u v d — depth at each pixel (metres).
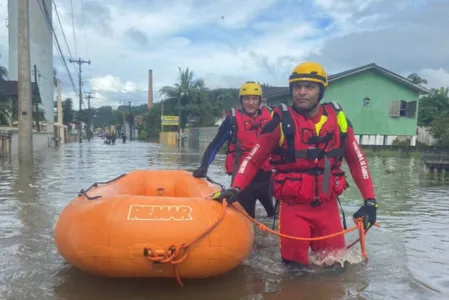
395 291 3.29
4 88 27.30
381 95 29.53
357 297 3.17
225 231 3.23
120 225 3.08
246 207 5.31
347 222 5.70
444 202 7.45
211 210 3.34
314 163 3.59
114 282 3.34
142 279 3.40
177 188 4.88
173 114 57.53
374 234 5.04
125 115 89.62
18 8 14.26
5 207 6.17
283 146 3.63
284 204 3.78
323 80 3.54
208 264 3.14
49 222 5.26
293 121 3.58
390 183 10.39
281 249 3.80
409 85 29.64
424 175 12.52
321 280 3.48
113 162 15.92
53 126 34.91
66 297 3.06
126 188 4.49
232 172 5.26
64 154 21.44
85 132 79.00
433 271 3.77
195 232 3.10
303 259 3.71
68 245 3.22
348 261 3.89
